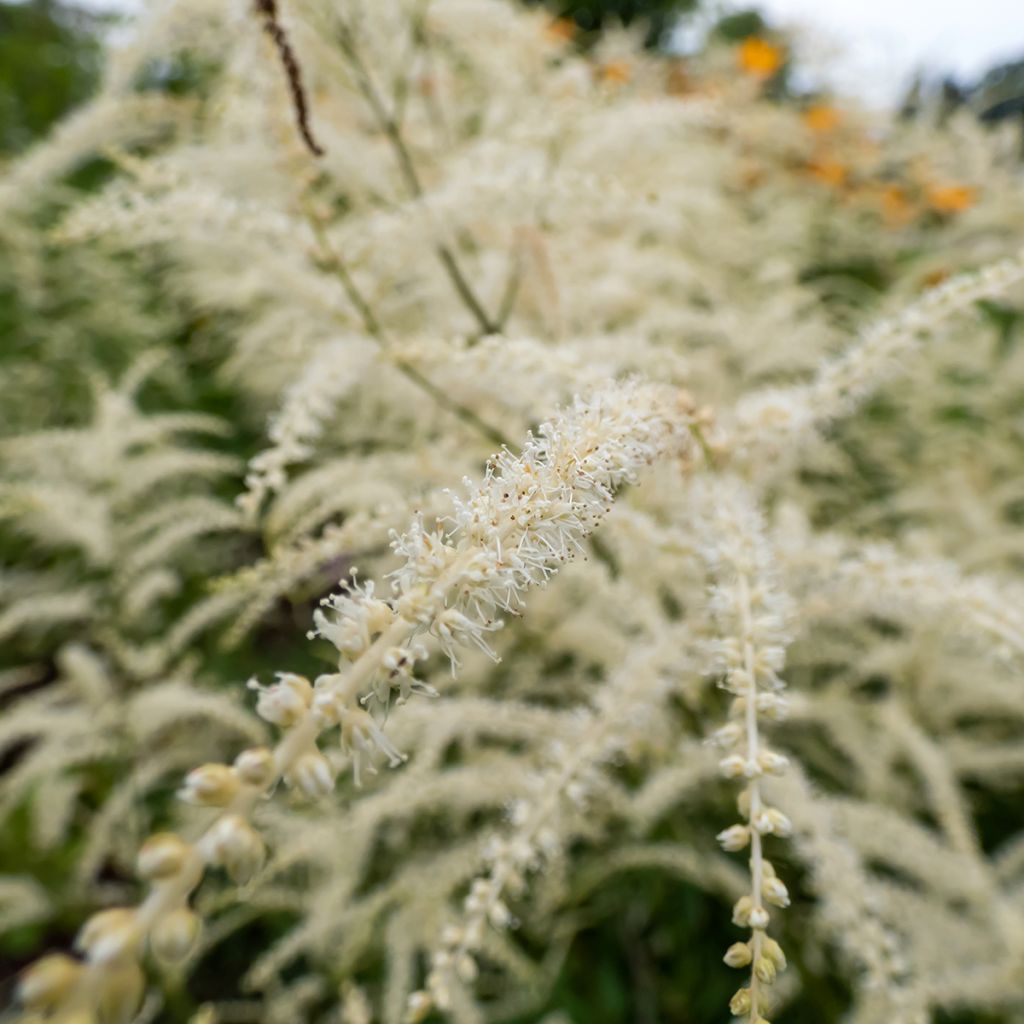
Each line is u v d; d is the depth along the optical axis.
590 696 0.20
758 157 0.43
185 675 0.23
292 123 0.15
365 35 0.17
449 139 0.23
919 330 0.12
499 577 0.07
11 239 0.34
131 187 0.17
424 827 0.22
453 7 0.18
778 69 0.48
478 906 0.10
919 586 0.12
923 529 0.25
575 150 0.19
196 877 0.05
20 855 0.24
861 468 0.29
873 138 0.46
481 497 0.07
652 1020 0.20
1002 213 0.40
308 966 0.23
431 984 0.09
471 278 0.21
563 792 0.11
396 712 0.15
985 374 0.32
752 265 0.34
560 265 0.21
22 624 0.28
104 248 0.34
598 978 0.21
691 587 0.17
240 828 0.05
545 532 0.07
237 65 0.16
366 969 0.21
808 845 0.13
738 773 0.08
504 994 0.20
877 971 0.11
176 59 0.29
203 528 0.23
